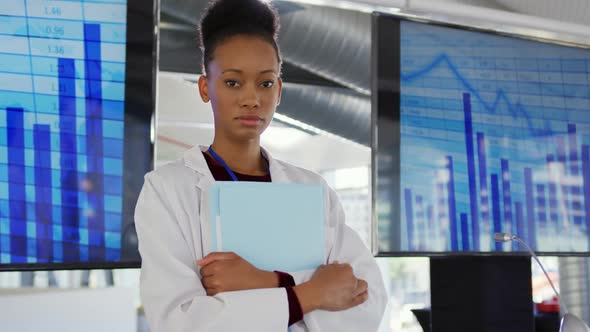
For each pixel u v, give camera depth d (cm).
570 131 253
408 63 230
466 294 231
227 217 111
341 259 131
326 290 111
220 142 125
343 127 371
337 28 296
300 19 289
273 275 111
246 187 113
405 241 224
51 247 186
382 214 222
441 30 236
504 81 245
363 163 519
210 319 105
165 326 108
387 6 222
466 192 234
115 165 193
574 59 257
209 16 126
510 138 243
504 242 238
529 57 250
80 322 304
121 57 195
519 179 243
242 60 118
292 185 117
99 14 194
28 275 411
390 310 514
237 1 124
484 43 243
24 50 186
